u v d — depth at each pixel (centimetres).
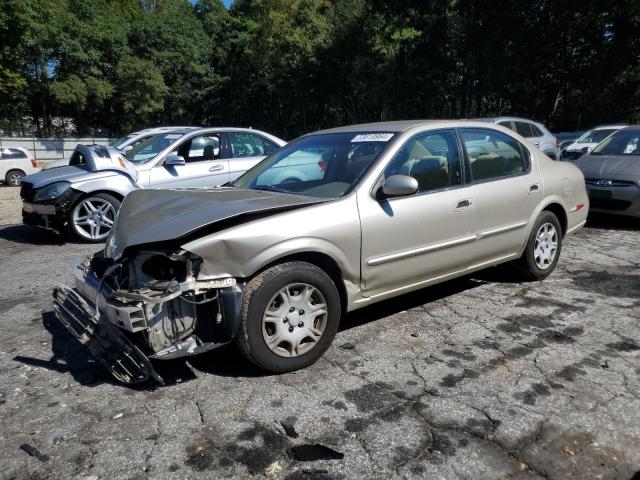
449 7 3003
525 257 498
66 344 402
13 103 3266
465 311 446
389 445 264
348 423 284
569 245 673
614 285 507
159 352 306
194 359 365
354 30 3362
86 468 253
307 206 347
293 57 3650
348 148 418
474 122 472
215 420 290
